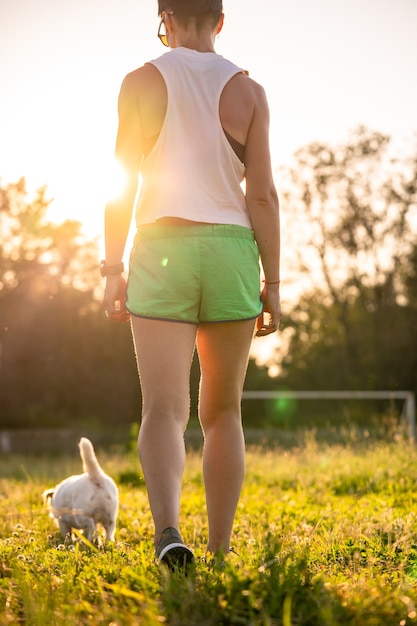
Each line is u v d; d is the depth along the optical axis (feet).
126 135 11.88
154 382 11.46
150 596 9.34
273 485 32.14
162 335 11.46
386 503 23.31
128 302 11.65
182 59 11.91
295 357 150.20
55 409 138.00
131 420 138.41
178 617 8.56
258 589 9.09
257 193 11.95
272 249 12.09
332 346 147.23
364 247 140.15
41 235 137.80
